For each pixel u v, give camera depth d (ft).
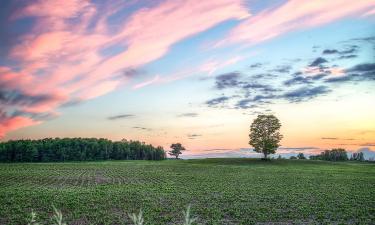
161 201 130.31
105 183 206.49
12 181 216.74
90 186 189.26
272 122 421.59
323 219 98.32
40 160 566.36
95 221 93.56
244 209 112.78
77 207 115.34
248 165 392.68
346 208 115.75
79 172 292.20
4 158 551.18
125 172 295.28
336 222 94.84
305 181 219.20
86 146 622.54
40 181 217.36
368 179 237.66
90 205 119.75
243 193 156.46
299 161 444.55
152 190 167.73
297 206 119.75
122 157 649.20
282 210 111.55
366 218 99.86
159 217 97.86
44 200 130.62
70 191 162.91
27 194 149.38
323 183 207.41
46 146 581.53
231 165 392.47
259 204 124.16
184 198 138.82
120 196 144.15
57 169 328.70
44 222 92.02
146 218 96.12
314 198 140.46
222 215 101.96
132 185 194.18
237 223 92.27
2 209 110.01
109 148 638.94
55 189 172.65
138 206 118.11
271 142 420.36
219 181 217.56
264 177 248.32
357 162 498.28
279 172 296.92
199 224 90.17
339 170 328.29
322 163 430.61
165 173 284.20
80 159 594.24
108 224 89.35
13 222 90.99
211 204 123.34
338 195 150.61
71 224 90.07
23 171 298.15
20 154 554.46
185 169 333.01
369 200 135.13
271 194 153.17
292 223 93.25
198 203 125.80
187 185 193.26
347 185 196.44
